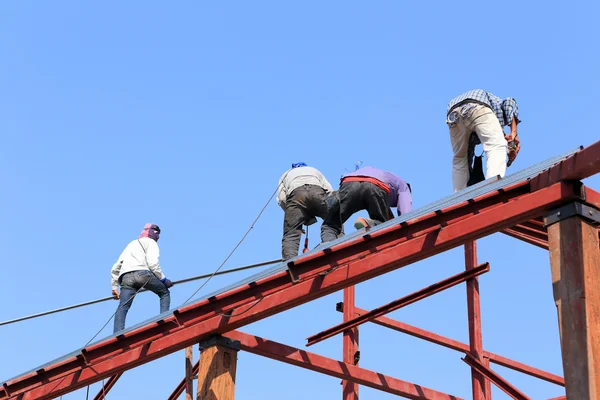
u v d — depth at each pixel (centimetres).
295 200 1152
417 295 1277
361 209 1139
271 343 1041
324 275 897
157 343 973
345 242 889
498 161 1157
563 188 810
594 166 779
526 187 858
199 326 952
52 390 1037
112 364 998
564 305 781
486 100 1189
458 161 1258
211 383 934
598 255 799
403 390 1204
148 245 1361
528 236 1224
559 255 802
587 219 808
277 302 909
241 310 930
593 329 758
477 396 1284
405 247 870
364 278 890
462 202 859
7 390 1066
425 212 909
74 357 1020
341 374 1134
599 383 739
